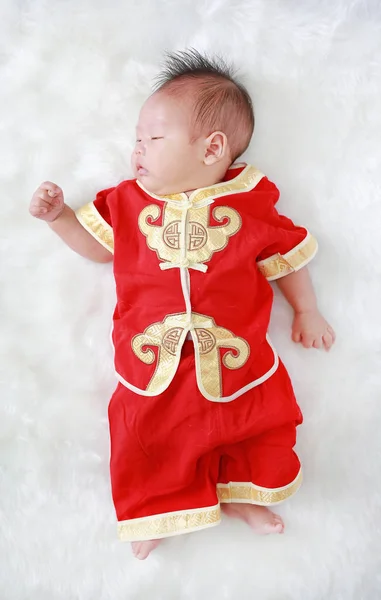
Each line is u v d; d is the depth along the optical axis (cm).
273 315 134
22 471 128
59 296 133
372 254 135
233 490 124
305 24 137
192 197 122
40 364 132
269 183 129
